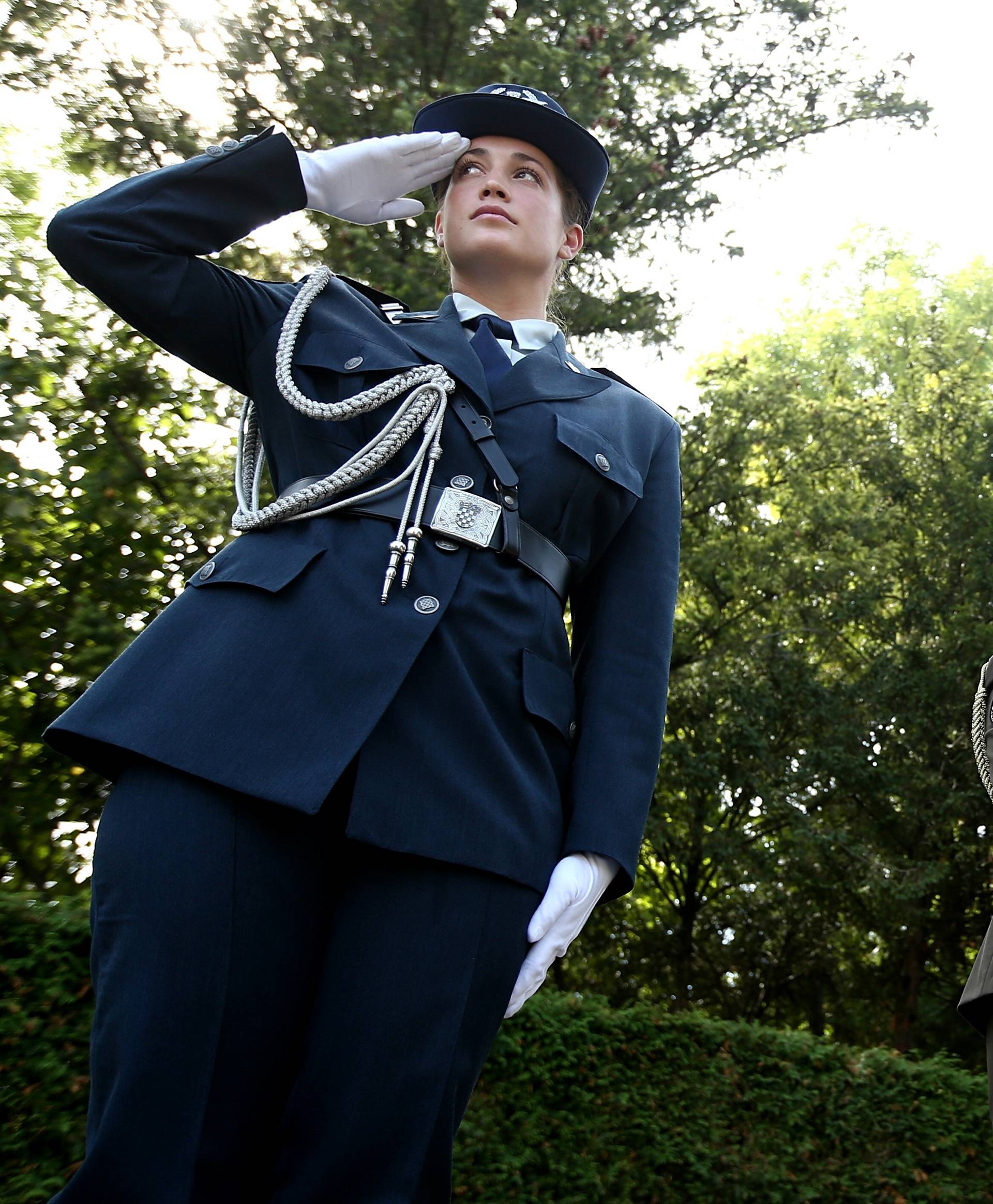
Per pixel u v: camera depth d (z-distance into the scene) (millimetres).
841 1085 7957
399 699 1584
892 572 15727
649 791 1740
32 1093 5195
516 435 1822
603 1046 7441
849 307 21109
